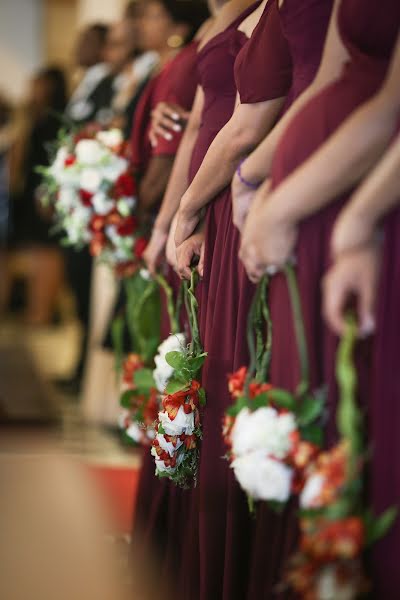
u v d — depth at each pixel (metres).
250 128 3.20
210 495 3.17
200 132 3.74
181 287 3.90
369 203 2.38
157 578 3.82
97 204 4.76
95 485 5.62
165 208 4.14
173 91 4.51
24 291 14.51
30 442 6.77
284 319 2.73
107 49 7.67
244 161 3.01
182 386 3.41
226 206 3.31
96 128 5.01
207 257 3.46
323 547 2.35
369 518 2.40
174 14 5.63
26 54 18.77
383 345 2.41
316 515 2.39
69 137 4.98
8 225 13.06
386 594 2.40
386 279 2.41
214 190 3.36
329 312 2.42
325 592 2.34
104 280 7.57
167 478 3.87
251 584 2.79
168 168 4.54
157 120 4.52
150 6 5.64
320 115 2.62
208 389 3.24
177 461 3.45
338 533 2.34
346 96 2.60
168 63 4.66
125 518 4.95
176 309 4.01
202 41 3.81
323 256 2.61
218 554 3.13
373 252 2.42
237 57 3.25
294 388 2.68
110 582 3.93
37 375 9.65
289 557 2.62
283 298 2.73
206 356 3.30
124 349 6.43
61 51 18.53
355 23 2.61
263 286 2.84
